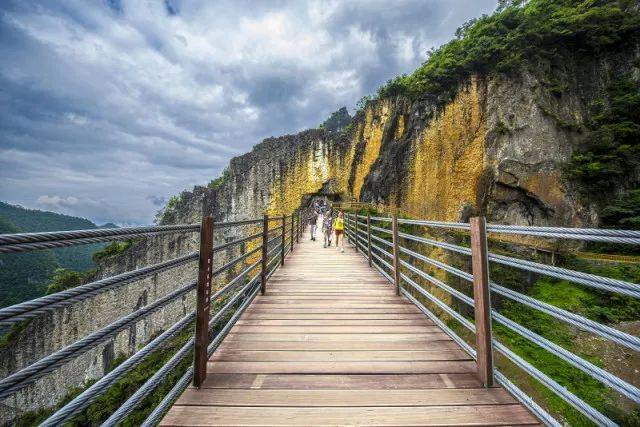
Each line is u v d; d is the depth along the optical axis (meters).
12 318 1.02
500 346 2.42
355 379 2.53
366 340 3.35
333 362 2.83
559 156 22.84
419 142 29.83
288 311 4.39
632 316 13.57
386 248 16.75
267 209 45.84
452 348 3.15
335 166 44.88
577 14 26.34
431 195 28.11
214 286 37.62
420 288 4.35
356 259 9.37
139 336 32.41
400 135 33.03
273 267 7.18
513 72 24.81
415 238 4.41
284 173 46.25
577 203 22.14
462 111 27.02
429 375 2.60
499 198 23.81
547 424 1.87
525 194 22.98
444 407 2.16
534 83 24.05
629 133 22.67
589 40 26.11
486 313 2.50
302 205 45.31
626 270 16.97
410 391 2.36
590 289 15.53
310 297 5.14
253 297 4.75
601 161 22.34
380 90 38.00
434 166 28.31
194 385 2.40
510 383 2.29
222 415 2.06
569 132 23.61
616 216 21.19
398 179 31.03
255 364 2.79
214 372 2.64
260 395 2.29
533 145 22.97
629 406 9.34
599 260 18.19
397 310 4.45
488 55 25.42
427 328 3.72
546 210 22.52
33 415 23.28
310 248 12.18
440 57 33.97
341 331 3.62
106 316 32.06
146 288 34.81
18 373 1.02
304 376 2.58
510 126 23.86
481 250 2.54
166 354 15.96
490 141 24.50
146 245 37.94
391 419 2.04
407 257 18.25
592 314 14.14
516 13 28.20
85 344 1.35
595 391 10.00
